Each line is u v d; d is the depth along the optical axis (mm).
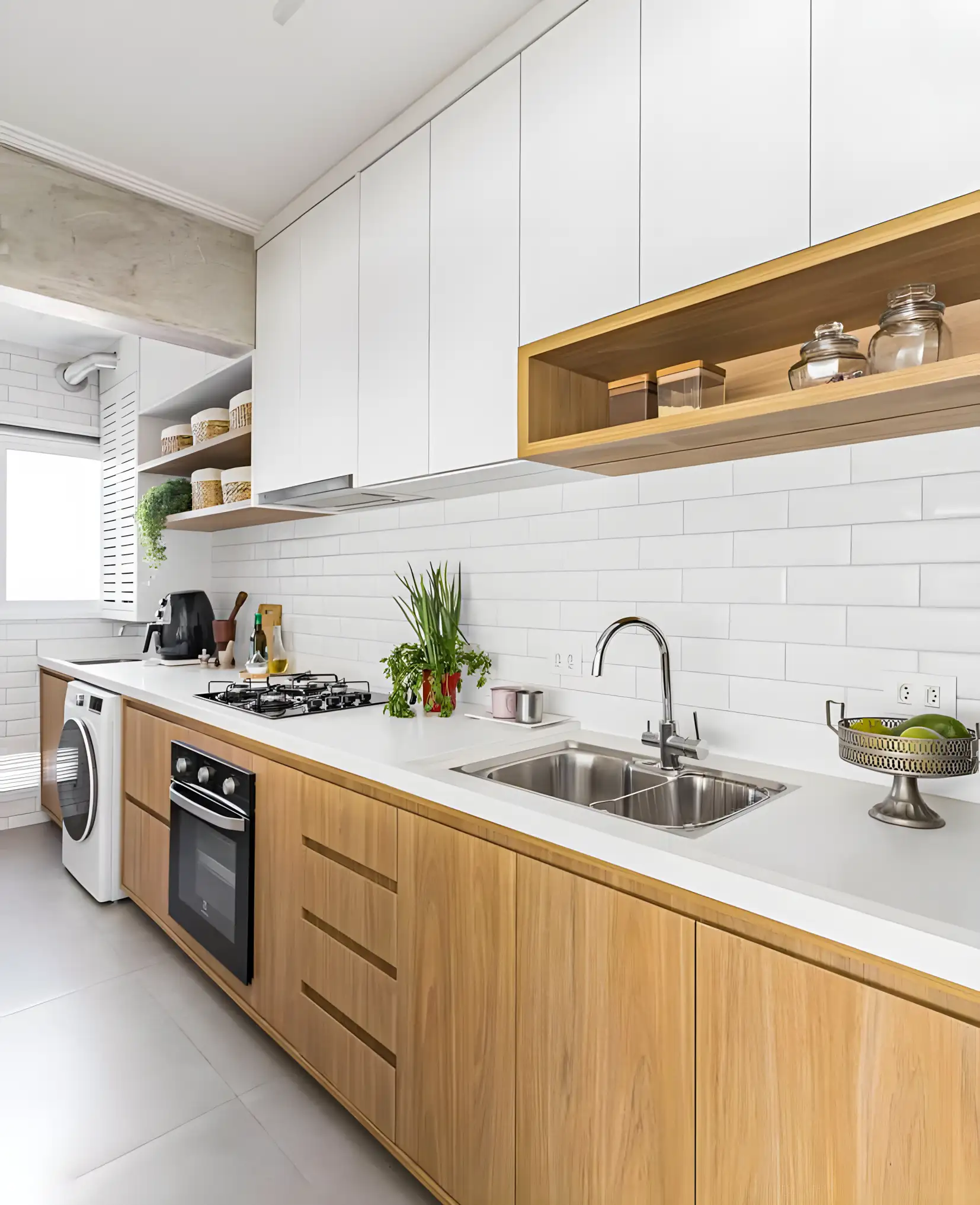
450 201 1902
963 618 1386
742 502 1715
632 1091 1161
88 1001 2322
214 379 3113
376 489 2223
